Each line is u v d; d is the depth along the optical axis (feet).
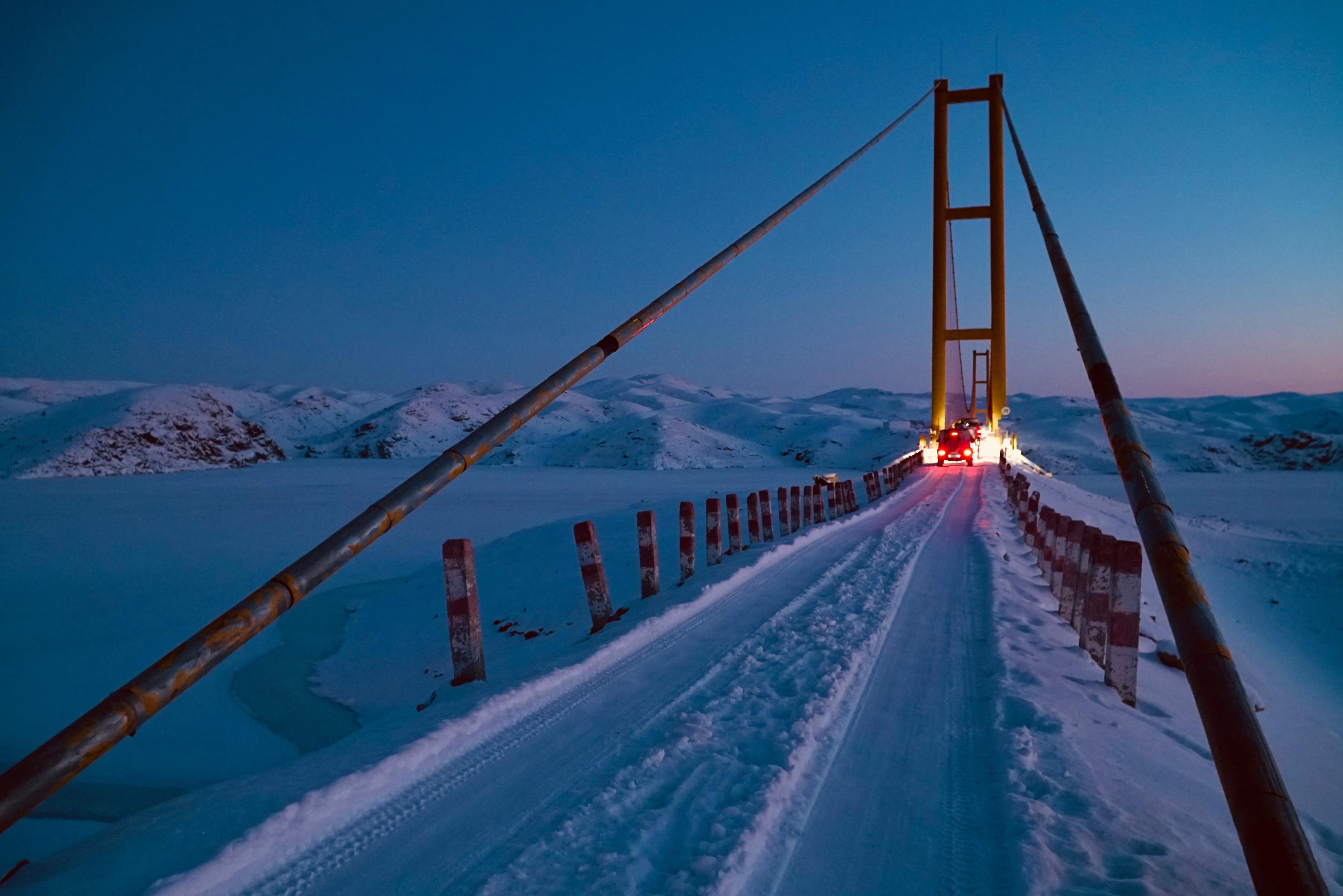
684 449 578.66
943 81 187.01
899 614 22.76
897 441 599.98
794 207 24.11
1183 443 626.23
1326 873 10.48
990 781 11.23
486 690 14.87
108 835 9.22
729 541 36.70
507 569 52.65
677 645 18.78
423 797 10.45
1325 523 142.31
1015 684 15.26
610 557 48.42
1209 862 8.86
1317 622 55.52
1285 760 19.26
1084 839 9.10
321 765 11.04
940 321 182.39
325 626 49.37
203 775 23.73
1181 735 14.92
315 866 8.61
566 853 8.80
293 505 199.62
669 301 16.69
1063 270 15.48
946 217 187.01
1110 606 17.13
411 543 98.32
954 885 8.41
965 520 52.21
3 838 18.42
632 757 11.84
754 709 13.98
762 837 9.26
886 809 10.34
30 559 95.45
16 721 33.60
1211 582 67.00
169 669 7.86
